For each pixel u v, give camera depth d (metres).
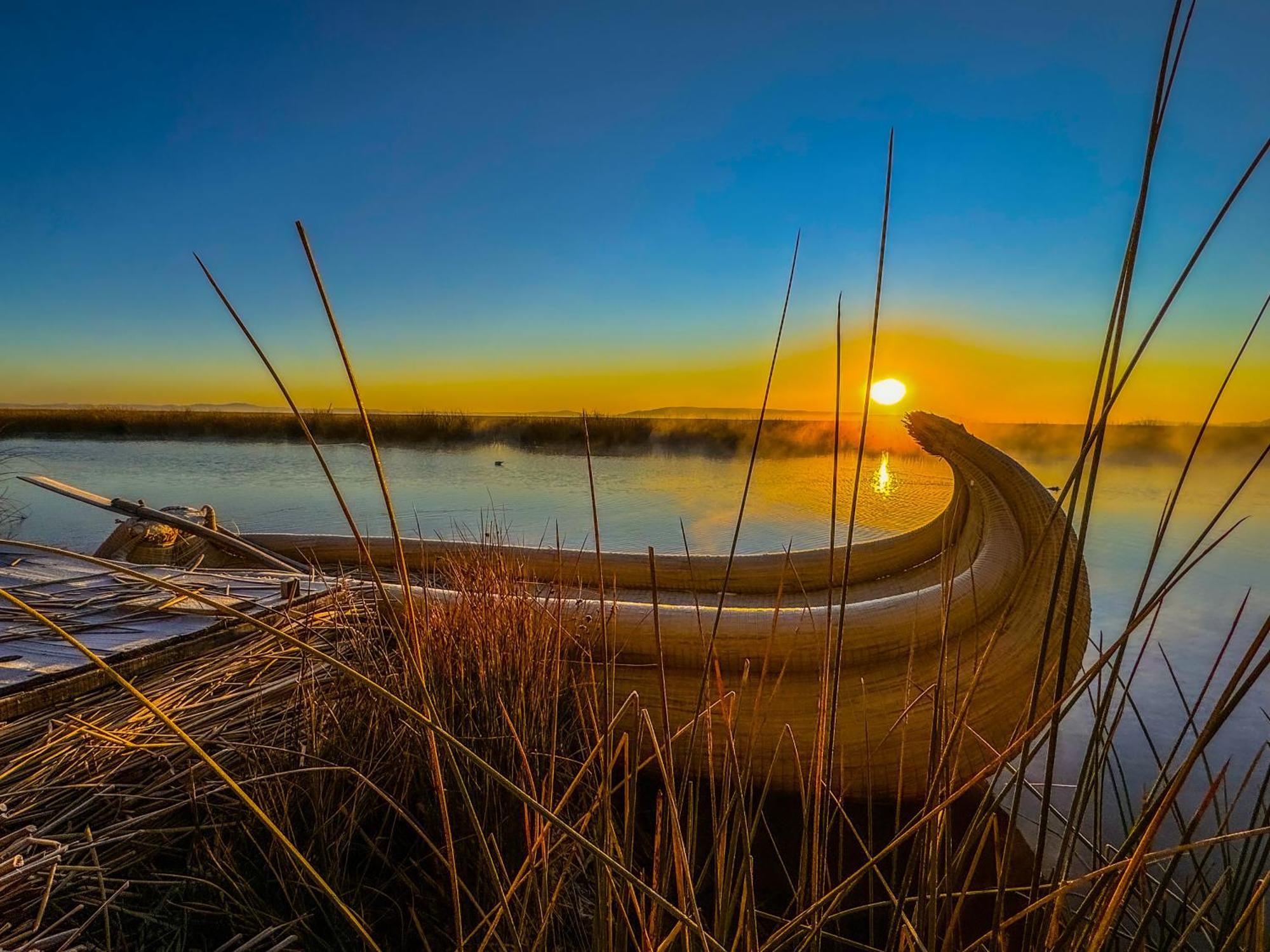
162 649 2.12
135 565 3.16
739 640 2.39
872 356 0.81
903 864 2.06
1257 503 9.92
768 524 8.02
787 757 2.33
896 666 2.38
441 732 0.69
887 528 7.68
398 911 1.62
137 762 1.64
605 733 1.03
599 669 2.46
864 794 2.34
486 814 1.64
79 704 1.87
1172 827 2.42
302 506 9.40
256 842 1.54
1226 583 5.67
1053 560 2.35
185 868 1.56
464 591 2.42
